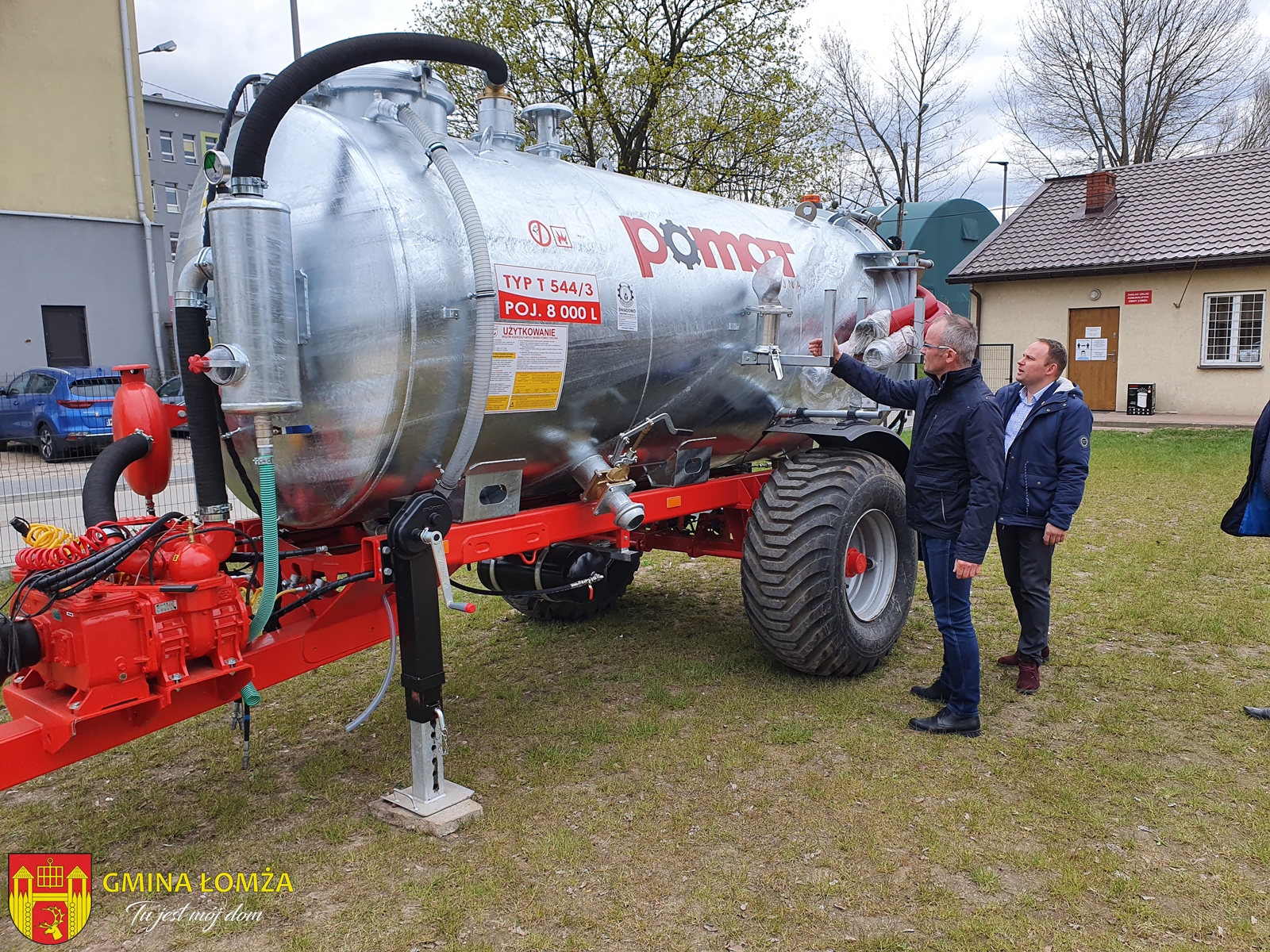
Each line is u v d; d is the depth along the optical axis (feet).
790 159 58.49
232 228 8.08
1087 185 61.41
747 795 10.32
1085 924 7.92
